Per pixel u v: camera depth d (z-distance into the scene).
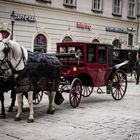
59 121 9.09
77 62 11.41
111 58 13.02
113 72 13.12
